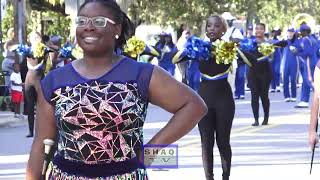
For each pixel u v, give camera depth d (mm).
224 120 9500
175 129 4559
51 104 4590
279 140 14586
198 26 39125
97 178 4469
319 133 7477
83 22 4512
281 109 21078
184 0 38531
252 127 16719
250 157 12555
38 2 30656
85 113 4418
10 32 23562
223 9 39750
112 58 4598
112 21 4531
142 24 37656
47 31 34906
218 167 11664
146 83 4539
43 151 4707
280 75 27859
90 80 4488
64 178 4512
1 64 20953
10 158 12906
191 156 12633
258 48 11828
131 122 4480
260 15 53406
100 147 4449
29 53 14992
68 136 4492
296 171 11297
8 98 20281
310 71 21219
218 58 9344
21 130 17125
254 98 16906
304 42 21219
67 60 13734
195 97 4625
